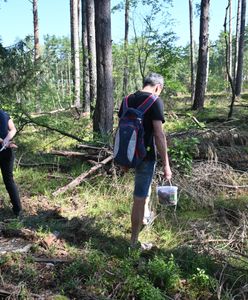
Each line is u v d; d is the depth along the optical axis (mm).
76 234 4758
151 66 13445
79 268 3906
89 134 9156
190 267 4172
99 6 8008
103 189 6270
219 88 26016
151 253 4336
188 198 5992
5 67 10992
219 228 5164
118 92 20453
